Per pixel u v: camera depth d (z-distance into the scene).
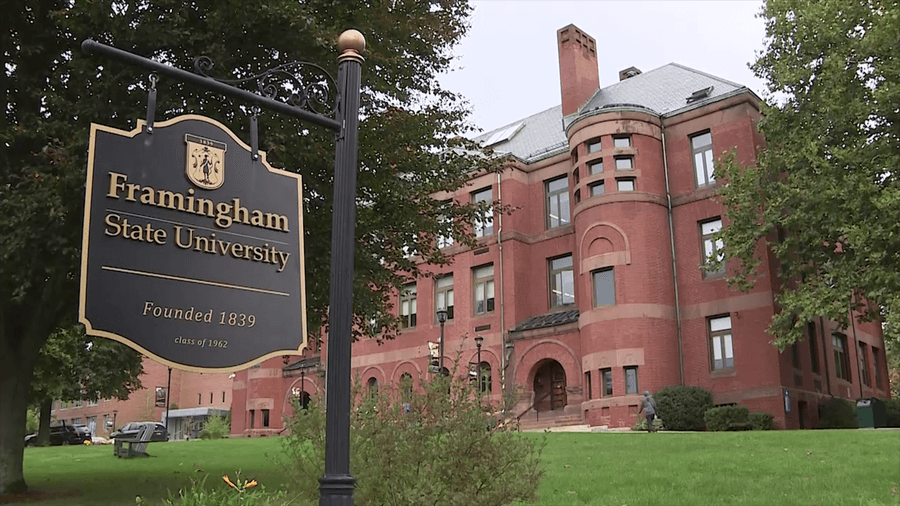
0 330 14.05
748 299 28.62
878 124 22.11
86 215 7.09
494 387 33.97
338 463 5.64
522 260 35.75
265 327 7.98
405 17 15.40
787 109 24.06
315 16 13.64
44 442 36.62
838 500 9.98
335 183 6.43
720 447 16.19
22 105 13.72
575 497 10.66
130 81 12.84
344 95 6.65
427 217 16.81
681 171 31.47
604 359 29.52
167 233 7.54
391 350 39.66
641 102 35.31
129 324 7.12
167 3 12.49
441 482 6.98
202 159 7.89
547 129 39.88
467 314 36.47
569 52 39.47
